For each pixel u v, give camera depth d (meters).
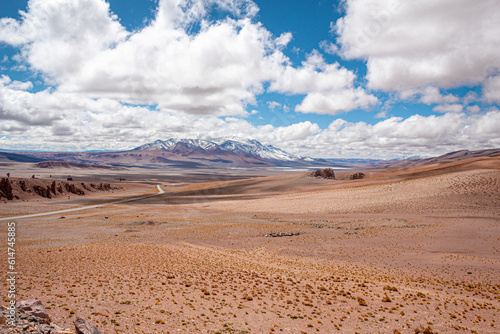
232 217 75.62
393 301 16.78
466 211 59.28
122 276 20.64
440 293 19.06
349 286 20.33
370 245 39.38
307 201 95.12
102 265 25.05
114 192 193.62
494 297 18.05
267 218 70.56
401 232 46.28
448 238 40.28
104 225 67.00
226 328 11.75
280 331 11.78
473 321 13.70
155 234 53.12
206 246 41.25
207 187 198.12
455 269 26.89
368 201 81.31
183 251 36.00
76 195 161.88
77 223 70.31
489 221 48.81
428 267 28.05
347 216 65.75
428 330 12.06
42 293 14.73
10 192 126.31
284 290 18.53
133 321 11.68
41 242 46.19
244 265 27.95
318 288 19.44
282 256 34.31
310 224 58.91
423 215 59.31
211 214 84.69
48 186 153.50
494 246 35.16
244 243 43.31
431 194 77.19
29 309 10.17
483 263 28.67
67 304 13.05
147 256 31.12
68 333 8.71
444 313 14.79
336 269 27.33
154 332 10.72
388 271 26.80
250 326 12.19
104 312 12.40
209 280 20.69
